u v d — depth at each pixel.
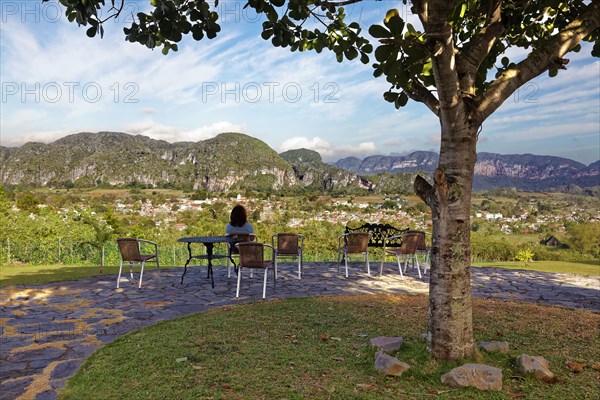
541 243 73.50
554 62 3.44
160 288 7.50
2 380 3.38
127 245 7.49
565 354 3.90
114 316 5.51
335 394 3.03
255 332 4.61
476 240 48.84
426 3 3.28
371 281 8.30
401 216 100.12
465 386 3.14
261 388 3.12
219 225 47.09
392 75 3.44
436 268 3.60
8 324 5.11
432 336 3.62
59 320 5.30
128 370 3.50
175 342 4.23
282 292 7.15
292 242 8.31
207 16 4.32
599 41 4.99
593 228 61.22
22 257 12.95
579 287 7.96
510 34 5.06
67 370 3.59
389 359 3.44
